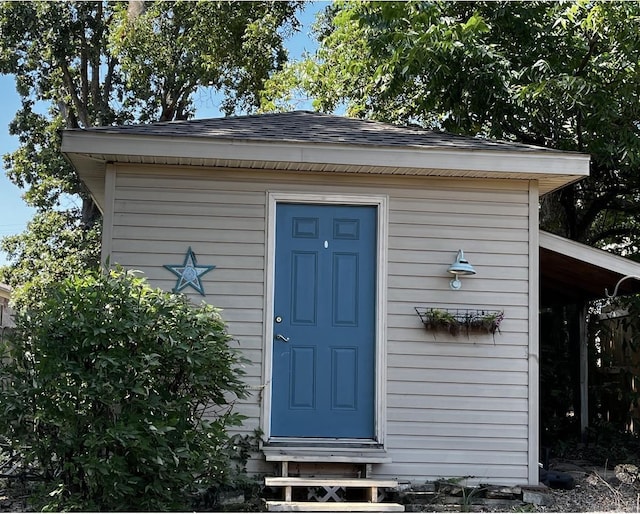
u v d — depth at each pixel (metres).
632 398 10.74
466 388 7.47
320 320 7.47
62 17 22.62
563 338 11.90
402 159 7.23
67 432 5.94
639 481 7.98
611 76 11.25
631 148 10.89
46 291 6.45
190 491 6.43
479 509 6.98
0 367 6.22
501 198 7.73
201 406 7.16
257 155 7.12
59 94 24.30
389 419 7.36
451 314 7.52
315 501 6.91
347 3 14.77
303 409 7.36
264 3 21.31
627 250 13.82
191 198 7.44
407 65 11.04
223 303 7.36
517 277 7.66
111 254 7.32
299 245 7.52
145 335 6.11
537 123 12.02
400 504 6.93
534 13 11.74
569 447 10.42
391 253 7.54
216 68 21.81
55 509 5.81
